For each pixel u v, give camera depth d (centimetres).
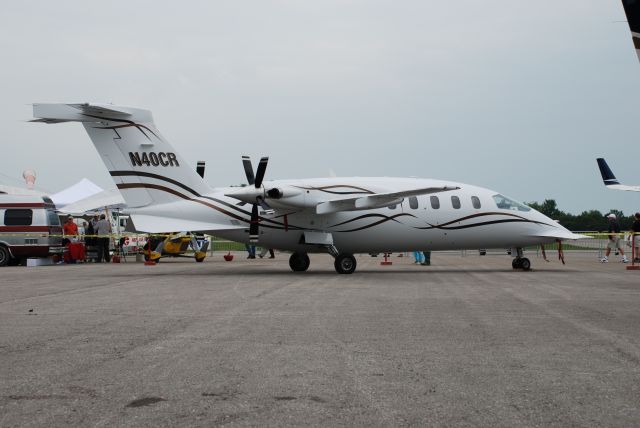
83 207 3691
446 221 2266
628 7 825
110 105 1997
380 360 716
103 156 2056
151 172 2078
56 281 1841
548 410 525
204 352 759
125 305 1226
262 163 1983
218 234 2136
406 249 2275
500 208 2328
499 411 522
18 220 2881
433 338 856
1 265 2866
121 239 3541
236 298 1348
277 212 2100
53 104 1988
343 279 1895
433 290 1536
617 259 3512
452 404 542
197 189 2111
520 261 2408
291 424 488
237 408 529
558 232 2378
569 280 1869
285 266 2727
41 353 754
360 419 500
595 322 1003
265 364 695
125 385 604
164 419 498
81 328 941
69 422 490
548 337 864
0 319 1035
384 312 1120
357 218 2167
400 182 2256
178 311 1134
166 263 3122
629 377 636
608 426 485
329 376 640
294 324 978
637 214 2917
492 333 897
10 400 552
